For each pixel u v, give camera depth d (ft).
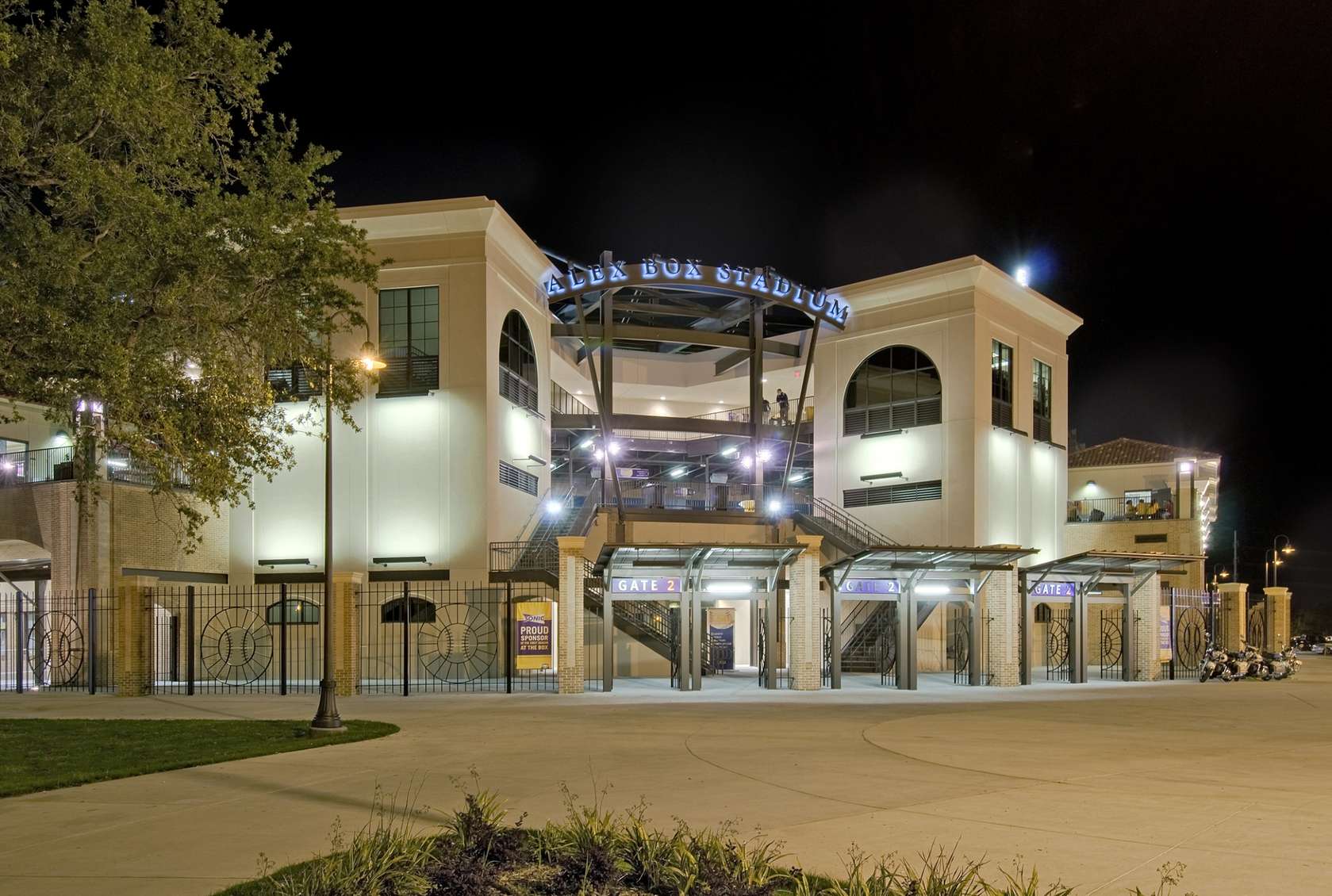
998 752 50.60
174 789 40.14
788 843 29.76
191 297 53.21
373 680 104.78
